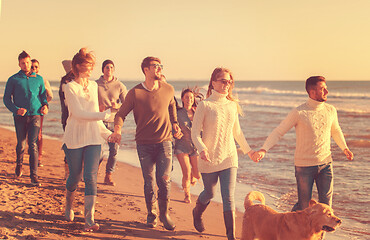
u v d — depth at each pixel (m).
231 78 4.60
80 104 4.43
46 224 4.51
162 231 4.79
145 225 4.94
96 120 4.35
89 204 4.45
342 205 6.50
